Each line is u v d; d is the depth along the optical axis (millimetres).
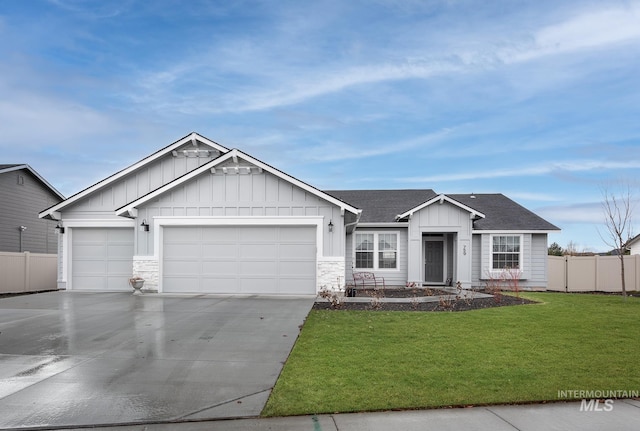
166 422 4707
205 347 7730
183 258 15211
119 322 9844
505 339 8273
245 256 15047
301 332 8883
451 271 19953
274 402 5207
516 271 19016
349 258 19531
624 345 7816
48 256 19812
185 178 14953
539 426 4539
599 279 20547
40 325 9516
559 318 10516
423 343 7953
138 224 15273
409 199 22781
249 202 15031
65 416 4816
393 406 5074
